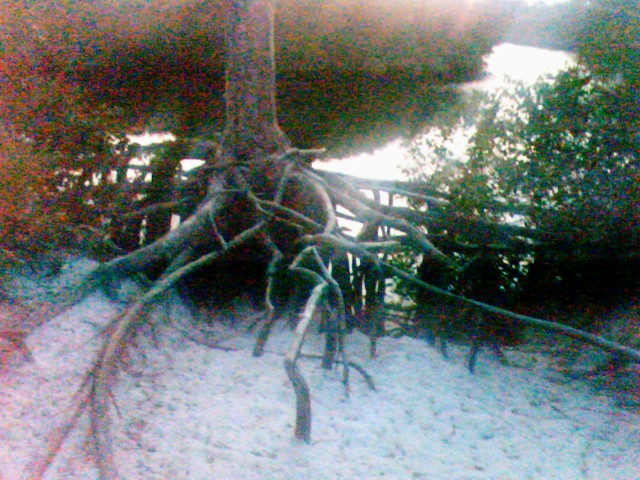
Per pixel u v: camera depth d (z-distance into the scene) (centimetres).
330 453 460
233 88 761
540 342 718
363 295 717
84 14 1142
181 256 637
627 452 496
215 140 806
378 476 439
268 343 645
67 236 641
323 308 572
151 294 545
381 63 1698
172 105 1359
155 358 573
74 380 494
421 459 466
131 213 682
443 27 1811
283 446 460
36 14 680
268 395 536
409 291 737
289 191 727
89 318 577
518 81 767
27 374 484
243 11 755
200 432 467
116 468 408
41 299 565
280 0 1556
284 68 1616
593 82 717
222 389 539
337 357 594
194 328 659
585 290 715
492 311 616
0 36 632
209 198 674
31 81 631
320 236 616
